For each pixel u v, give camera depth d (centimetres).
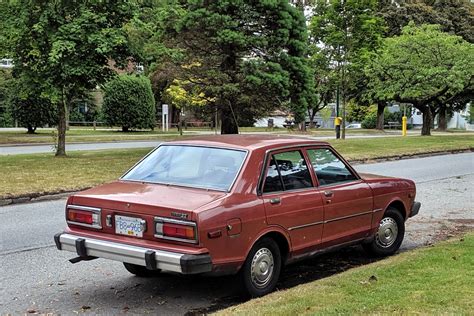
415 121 7356
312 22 3134
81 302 569
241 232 539
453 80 3011
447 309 476
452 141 2864
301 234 610
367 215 706
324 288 554
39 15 1716
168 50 1989
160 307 555
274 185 595
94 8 1767
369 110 6262
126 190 579
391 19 4528
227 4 2091
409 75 3134
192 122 5516
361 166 1919
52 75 1773
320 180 653
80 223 574
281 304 505
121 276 662
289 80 2144
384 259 713
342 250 795
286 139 655
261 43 2108
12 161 1759
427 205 1146
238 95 2116
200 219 505
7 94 3959
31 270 684
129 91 4081
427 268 619
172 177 600
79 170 1545
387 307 483
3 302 566
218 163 593
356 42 3100
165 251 512
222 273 532
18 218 1002
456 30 4662
